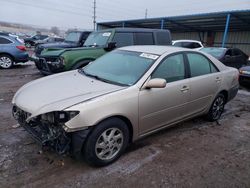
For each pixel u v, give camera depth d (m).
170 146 3.63
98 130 2.76
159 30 8.21
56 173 2.79
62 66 6.64
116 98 2.88
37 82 3.60
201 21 21.91
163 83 3.09
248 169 3.12
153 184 2.70
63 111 2.56
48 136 2.71
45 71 7.37
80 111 2.59
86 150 2.75
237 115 5.32
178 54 3.83
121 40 7.49
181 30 29.25
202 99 4.23
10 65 10.55
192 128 4.41
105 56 4.23
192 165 3.14
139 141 3.72
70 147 2.69
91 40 8.12
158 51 3.77
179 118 3.88
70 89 3.09
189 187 2.69
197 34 29.19
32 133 2.89
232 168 3.13
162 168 3.02
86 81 3.40
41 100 2.86
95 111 2.68
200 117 4.92
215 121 4.84
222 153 3.52
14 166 2.87
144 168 3.00
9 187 2.51
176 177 2.86
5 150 3.21
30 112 2.76
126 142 3.14
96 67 3.97
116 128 2.95
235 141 3.96
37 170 2.82
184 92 3.75
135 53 3.86
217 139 3.99
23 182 2.60
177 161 3.21
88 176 2.77
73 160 3.06
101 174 2.82
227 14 18.09
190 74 3.93
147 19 23.17
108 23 27.08
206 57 4.39
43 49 8.53
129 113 3.01
